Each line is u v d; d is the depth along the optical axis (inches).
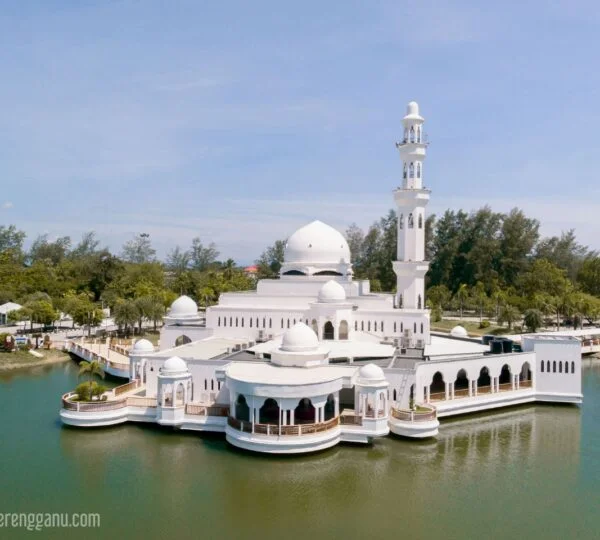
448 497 1786.4
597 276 6889.8
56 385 3257.9
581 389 3134.8
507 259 7244.1
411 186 3378.4
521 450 2225.6
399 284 3393.2
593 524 1614.2
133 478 1897.1
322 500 1753.2
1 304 5733.3
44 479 1883.6
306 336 2551.7
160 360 2723.9
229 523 1595.7
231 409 2267.5
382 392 2285.9
